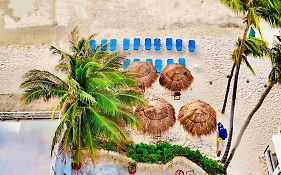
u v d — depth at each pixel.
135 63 24.64
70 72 18.38
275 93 26.31
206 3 31.00
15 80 27.59
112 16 30.58
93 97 17.06
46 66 28.06
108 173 23.31
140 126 18.92
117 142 19.12
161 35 29.34
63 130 18.38
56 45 29.20
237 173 23.41
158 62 27.34
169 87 23.59
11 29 30.20
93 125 17.66
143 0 31.45
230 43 28.78
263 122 25.22
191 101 23.53
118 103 17.95
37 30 30.05
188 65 27.66
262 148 24.27
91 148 17.55
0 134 20.22
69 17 30.64
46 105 25.95
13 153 19.61
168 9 30.83
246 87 26.61
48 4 31.47
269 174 23.00
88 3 31.38
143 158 23.09
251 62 27.70
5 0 31.81
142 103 18.80
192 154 23.06
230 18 30.09
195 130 21.31
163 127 21.34
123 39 29.08
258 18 18.38
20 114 20.83
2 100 26.62
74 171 23.34
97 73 17.89
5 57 28.75
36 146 19.83
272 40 28.03
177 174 23.20
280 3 17.67
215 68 27.55
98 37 29.28
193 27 29.72
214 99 26.12
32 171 19.00
